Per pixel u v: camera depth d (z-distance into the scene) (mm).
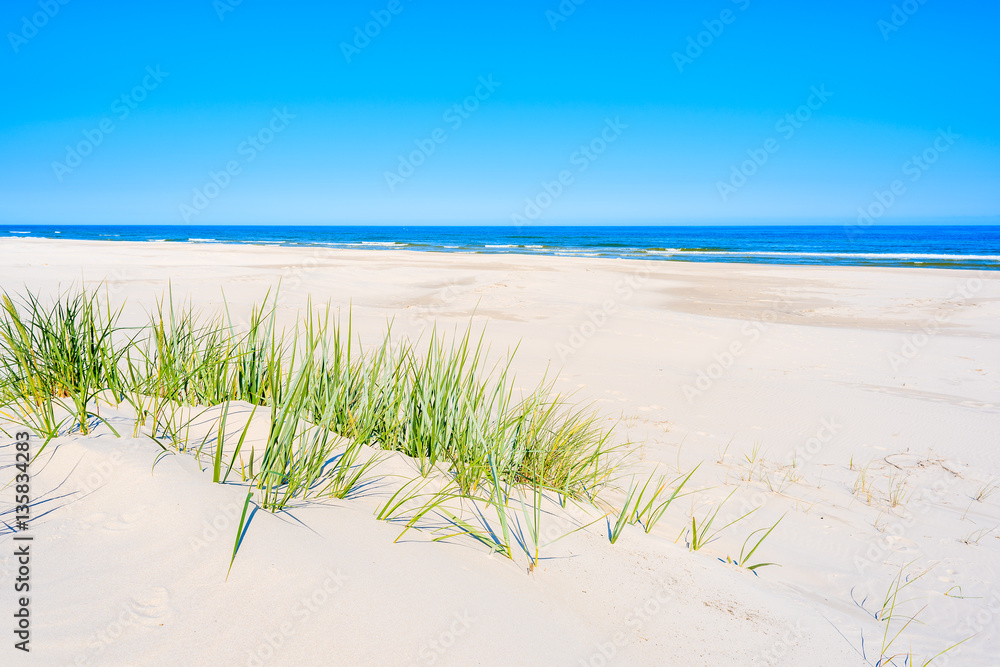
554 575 2289
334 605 1703
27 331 3236
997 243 59875
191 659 1440
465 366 7492
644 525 3176
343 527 2176
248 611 1623
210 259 24328
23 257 21688
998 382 7910
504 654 1680
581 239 77062
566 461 3748
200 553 1819
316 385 3465
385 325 10156
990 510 4059
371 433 3406
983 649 2416
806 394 7039
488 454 3023
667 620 2117
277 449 2412
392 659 1559
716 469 4562
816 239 76000
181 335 3928
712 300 16359
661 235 99750
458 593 1925
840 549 3367
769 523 3627
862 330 11719
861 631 2377
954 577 3100
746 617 2256
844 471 4723
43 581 1618
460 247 50062
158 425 2861
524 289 17188
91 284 13672
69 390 3119
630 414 5992
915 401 6871
